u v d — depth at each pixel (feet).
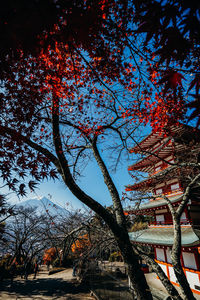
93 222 21.61
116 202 15.26
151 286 47.83
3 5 3.59
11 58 6.09
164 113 17.15
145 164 55.26
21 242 57.06
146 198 20.36
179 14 4.59
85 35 6.06
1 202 12.31
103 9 8.72
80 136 21.43
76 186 12.92
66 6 4.72
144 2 5.26
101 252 22.13
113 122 18.86
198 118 4.31
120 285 25.86
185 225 46.11
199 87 4.50
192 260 44.11
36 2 3.85
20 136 13.05
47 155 13.76
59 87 14.60
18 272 76.33
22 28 3.98
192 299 12.01
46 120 17.12
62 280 60.54
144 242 51.62
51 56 11.70
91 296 44.78
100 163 17.34
